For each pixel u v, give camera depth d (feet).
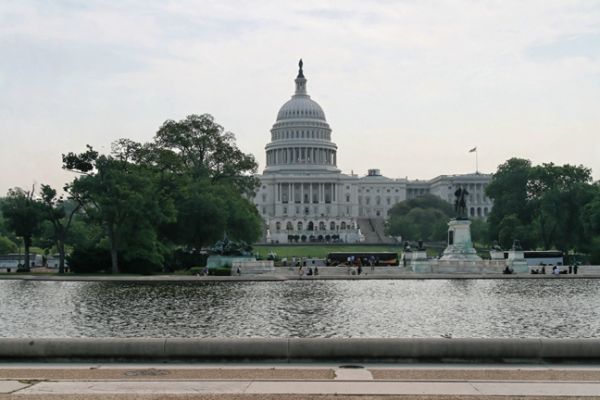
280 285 281.95
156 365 91.86
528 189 588.09
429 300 210.38
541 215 529.86
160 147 469.57
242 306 193.06
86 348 94.07
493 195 605.31
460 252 384.27
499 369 87.51
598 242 487.20
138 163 428.15
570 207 519.60
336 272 377.91
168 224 411.75
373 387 76.43
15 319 165.99
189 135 486.79
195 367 89.51
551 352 92.58
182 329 148.36
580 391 74.43
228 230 447.42
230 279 320.09
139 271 370.53
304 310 182.91
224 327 151.02
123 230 369.09
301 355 93.40
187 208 410.31
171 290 252.01
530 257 435.94
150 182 369.71
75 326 153.79
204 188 432.66
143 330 147.13
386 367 89.56
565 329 147.23
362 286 275.39
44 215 395.55
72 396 71.77
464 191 392.27
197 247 434.71
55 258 533.96
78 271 377.71
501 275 343.05
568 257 473.67
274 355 93.66
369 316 169.78
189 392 73.97
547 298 215.92
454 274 353.51
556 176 570.05
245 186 517.14
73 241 545.85
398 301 207.51
